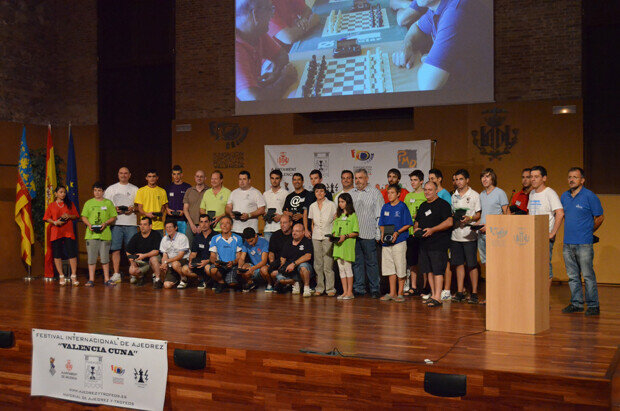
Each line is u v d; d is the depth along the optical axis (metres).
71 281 8.71
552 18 8.51
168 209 8.48
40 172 9.89
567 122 8.31
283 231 7.60
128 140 11.04
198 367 4.80
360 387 4.39
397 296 7.16
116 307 6.57
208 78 10.45
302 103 9.68
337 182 8.94
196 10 10.52
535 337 4.96
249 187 8.00
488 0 8.62
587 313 5.93
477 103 8.71
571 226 5.98
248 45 9.99
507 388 4.01
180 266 8.02
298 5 9.70
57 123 11.43
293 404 4.57
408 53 9.09
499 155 8.61
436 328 5.37
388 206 6.93
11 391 5.52
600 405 3.79
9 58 10.52
